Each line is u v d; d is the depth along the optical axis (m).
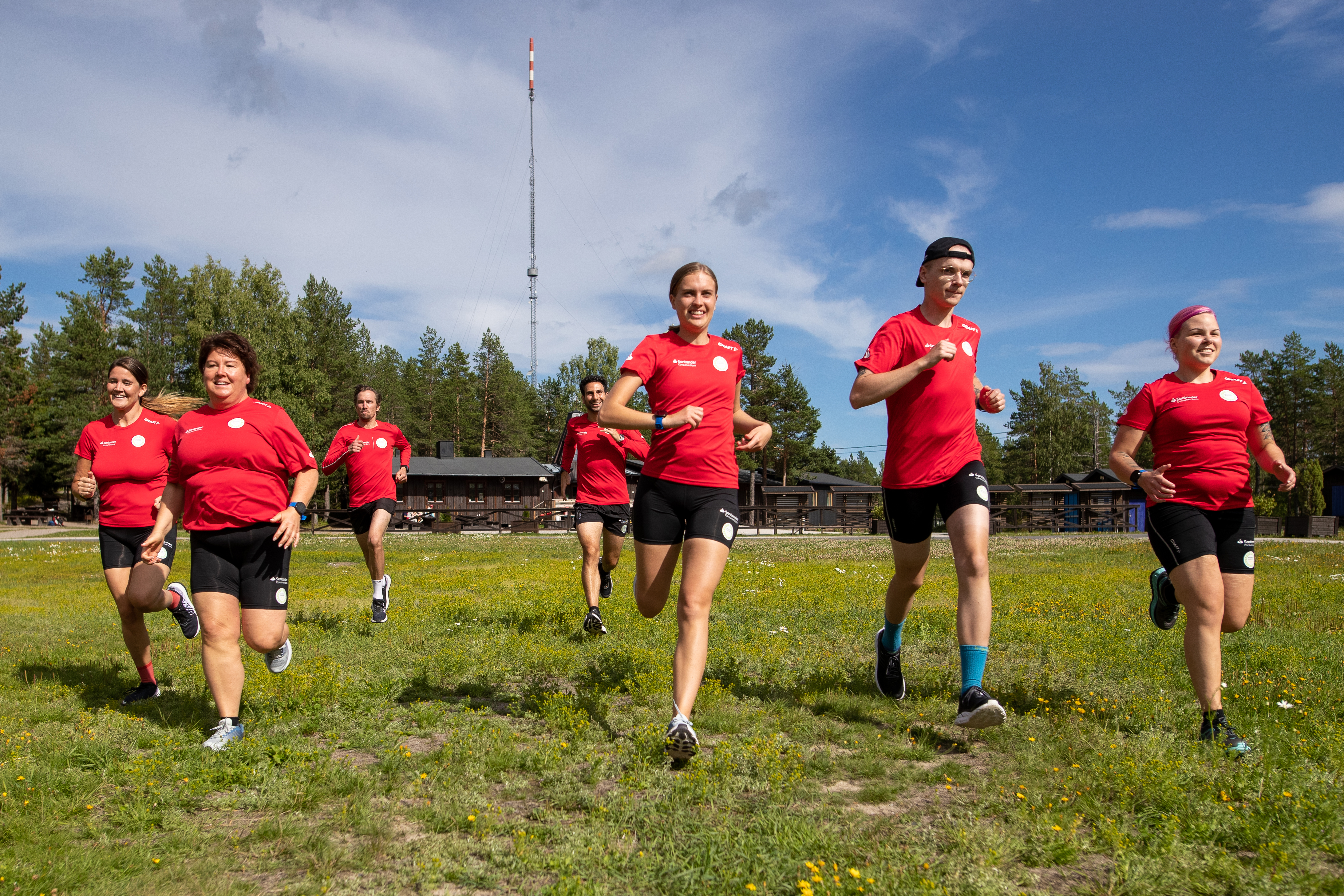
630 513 7.64
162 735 4.09
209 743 3.83
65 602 10.05
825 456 82.50
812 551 21.50
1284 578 12.10
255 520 4.03
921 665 5.84
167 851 2.74
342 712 4.54
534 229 58.81
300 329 51.38
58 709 4.61
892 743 3.94
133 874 2.56
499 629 7.30
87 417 58.34
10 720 4.37
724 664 5.57
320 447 48.19
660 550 4.22
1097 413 86.56
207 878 2.53
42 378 66.75
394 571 14.59
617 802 3.11
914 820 2.96
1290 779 3.24
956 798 3.20
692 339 4.26
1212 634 3.92
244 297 48.69
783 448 68.25
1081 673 5.40
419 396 76.88
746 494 50.03
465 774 3.47
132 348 65.31
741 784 3.32
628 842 2.79
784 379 68.19
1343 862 2.63
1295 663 5.62
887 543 26.59
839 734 4.09
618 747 3.83
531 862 2.61
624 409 3.91
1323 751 3.62
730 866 2.54
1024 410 81.56
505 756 3.62
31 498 74.62
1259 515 38.59
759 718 4.38
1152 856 2.60
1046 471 78.69
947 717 4.38
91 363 60.00
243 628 4.12
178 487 4.23
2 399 56.59
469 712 4.56
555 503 44.28
